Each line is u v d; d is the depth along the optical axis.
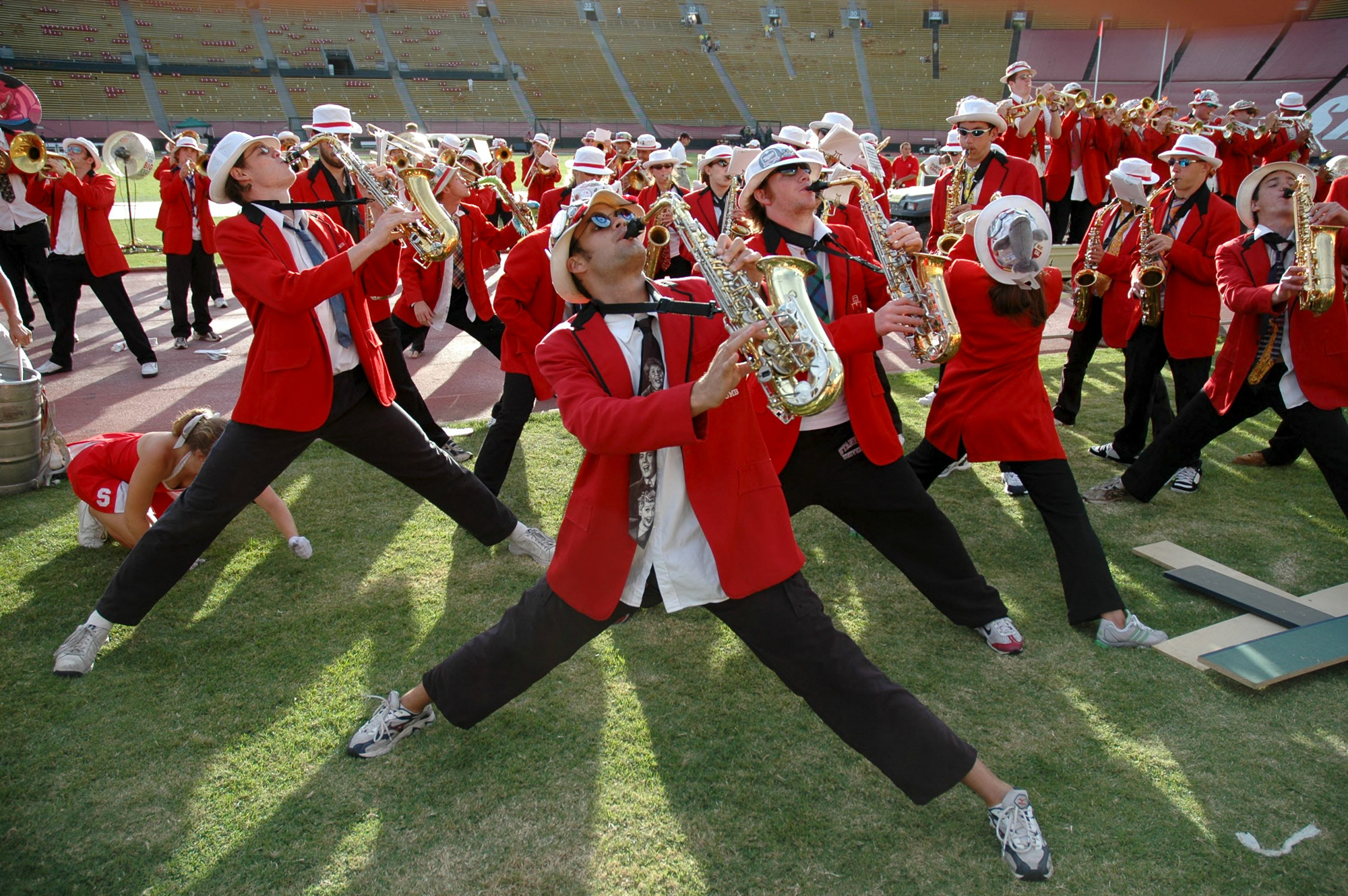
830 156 7.65
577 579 2.46
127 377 7.90
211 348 9.02
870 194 3.46
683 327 2.36
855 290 3.41
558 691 3.32
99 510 4.21
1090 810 2.71
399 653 3.57
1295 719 3.10
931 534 3.43
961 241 3.86
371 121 47.59
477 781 2.88
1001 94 47.06
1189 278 5.07
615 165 11.95
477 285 6.13
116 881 2.52
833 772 2.89
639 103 49.84
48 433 5.31
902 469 3.36
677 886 2.48
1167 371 8.03
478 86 50.16
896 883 2.47
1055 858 2.54
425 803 2.79
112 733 3.11
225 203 3.39
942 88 47.72
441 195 5.86
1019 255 3.37
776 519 2.42
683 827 2.68
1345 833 2.60
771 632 2.41
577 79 50.81
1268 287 4.02
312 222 3.60
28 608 3.90
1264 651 3.31
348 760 2.98
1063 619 3.76
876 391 3.27
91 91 44.53
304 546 4.35
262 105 46.44
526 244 4.59
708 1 51.47
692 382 2.34
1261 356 4.16
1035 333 3.55
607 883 2.50
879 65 48.41
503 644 2.65
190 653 3.58
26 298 9.70
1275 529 4.59
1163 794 2.77
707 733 3.08
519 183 24.03
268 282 3.21
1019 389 3.60
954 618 3.56
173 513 3.41
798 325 2.20
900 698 2.41
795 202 3.22
